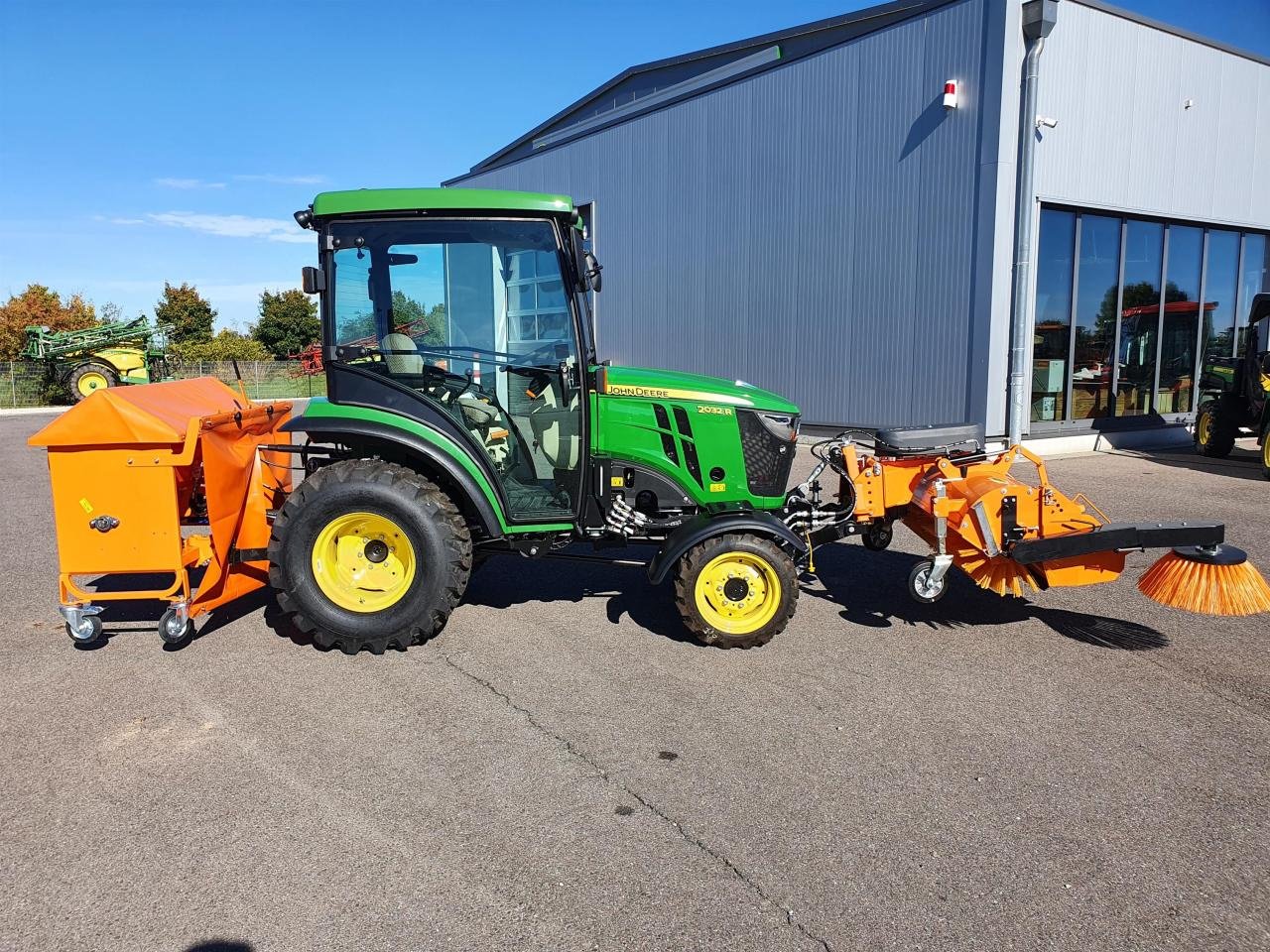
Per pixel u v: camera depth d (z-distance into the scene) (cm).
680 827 275
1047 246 1075
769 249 1274
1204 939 225
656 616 485
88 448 400
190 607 422
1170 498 802
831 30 1299
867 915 234
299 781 303
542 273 437
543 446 451
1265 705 367
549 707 364
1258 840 268
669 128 1427
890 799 292
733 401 463
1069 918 233
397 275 437
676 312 1464
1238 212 1296
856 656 423
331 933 227
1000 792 296
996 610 497
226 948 221
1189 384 1306
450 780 304
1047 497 434
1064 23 1010
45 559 614
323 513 412
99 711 359
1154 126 1142
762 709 362
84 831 273
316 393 3078
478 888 245
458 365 445
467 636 452
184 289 4444
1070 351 1119
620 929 228
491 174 1952
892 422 1123
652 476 459
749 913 235
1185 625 471
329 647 433
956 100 1003
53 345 2402
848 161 1141
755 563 427
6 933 227
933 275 1052
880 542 522
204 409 449
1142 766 314
